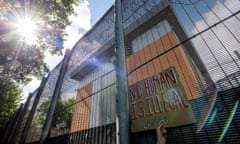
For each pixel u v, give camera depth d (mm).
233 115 966
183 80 1419
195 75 1343
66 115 3066
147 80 1678
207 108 1120
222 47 1220
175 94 1356
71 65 3809
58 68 4414
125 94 1474
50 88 4273
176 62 1651
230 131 939
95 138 2070
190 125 1149
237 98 993
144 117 1478
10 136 5090
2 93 6953
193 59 1426
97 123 2305
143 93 1631
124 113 1350
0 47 5309
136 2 2396
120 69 1622
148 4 2234
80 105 3014
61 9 6230
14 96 9273
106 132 1961
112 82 2562
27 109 5281
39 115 4016
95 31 3328
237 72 1061
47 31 6441
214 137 994
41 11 5797
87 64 3350
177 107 1288
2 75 6207
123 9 2570
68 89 3410
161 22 2061
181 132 1174
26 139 3900
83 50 3623
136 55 2219
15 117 5914
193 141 1081
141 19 2264
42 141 2805
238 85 1021
